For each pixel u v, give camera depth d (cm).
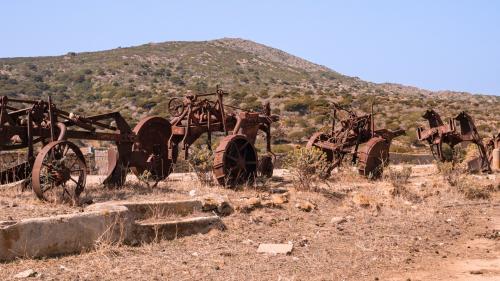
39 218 857
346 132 1766
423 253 1010
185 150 1453
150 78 10350
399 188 1538
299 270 868
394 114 5597
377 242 1071
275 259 922
